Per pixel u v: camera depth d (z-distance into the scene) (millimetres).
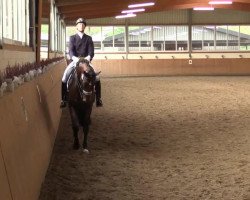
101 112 13516
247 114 12680
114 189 5723
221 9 38219
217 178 6148
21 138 4402
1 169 3229
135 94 19312
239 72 37500
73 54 8344
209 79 30578
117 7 30688
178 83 26406
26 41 10906
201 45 38625
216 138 9195
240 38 38562
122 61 37562
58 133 9875
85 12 32438
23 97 5023
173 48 38625
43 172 5824
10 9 8914
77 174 6453
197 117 12281
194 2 32031
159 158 7480
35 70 7496
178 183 5961
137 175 6414
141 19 38219
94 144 8703
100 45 38219
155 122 11484
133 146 8523
